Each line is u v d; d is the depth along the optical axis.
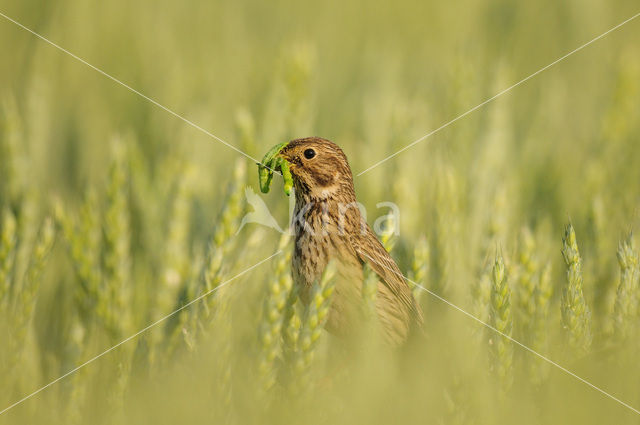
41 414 9.30
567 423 9.31
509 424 9.18
